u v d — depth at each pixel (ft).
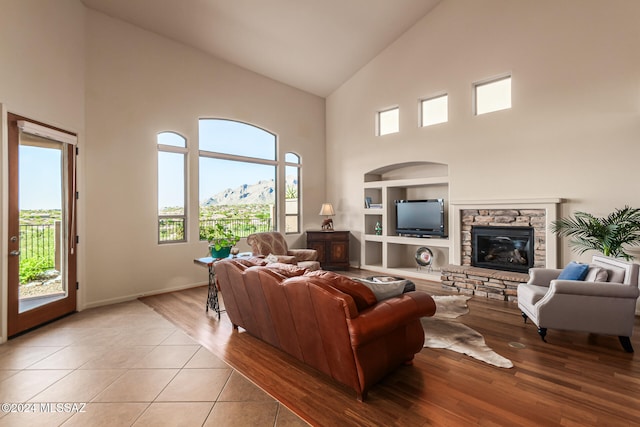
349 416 6.33
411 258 21.26
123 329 11.11
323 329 6.95
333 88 23.15
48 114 11.81
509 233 15.26
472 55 16.37
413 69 18.69
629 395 6.95
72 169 12.97
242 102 19.45
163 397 7.03
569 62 13.66
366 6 16.07
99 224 14.02
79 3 13.32
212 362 8.64
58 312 12.21
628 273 9.29
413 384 7.43
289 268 8.68
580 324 9.44
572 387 7.27
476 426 5.98
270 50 18.16
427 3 17.12
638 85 12.26
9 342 10.06
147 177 15.56
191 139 17.15
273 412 6.48
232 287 10.00
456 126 17.02
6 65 10.24
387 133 20.59
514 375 7.82
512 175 15.19
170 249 16.35
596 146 13.10
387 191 20.17
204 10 14.73
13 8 10.41
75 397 7.04
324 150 24.26
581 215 13.39
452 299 14.26
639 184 12.28
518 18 14.92
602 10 12.92
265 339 9.47
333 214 21.94
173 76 16.49
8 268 10.37
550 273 11.63
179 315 12.64
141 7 14.16
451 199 17.26
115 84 14.53
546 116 14.25
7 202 10.36
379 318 6.60
